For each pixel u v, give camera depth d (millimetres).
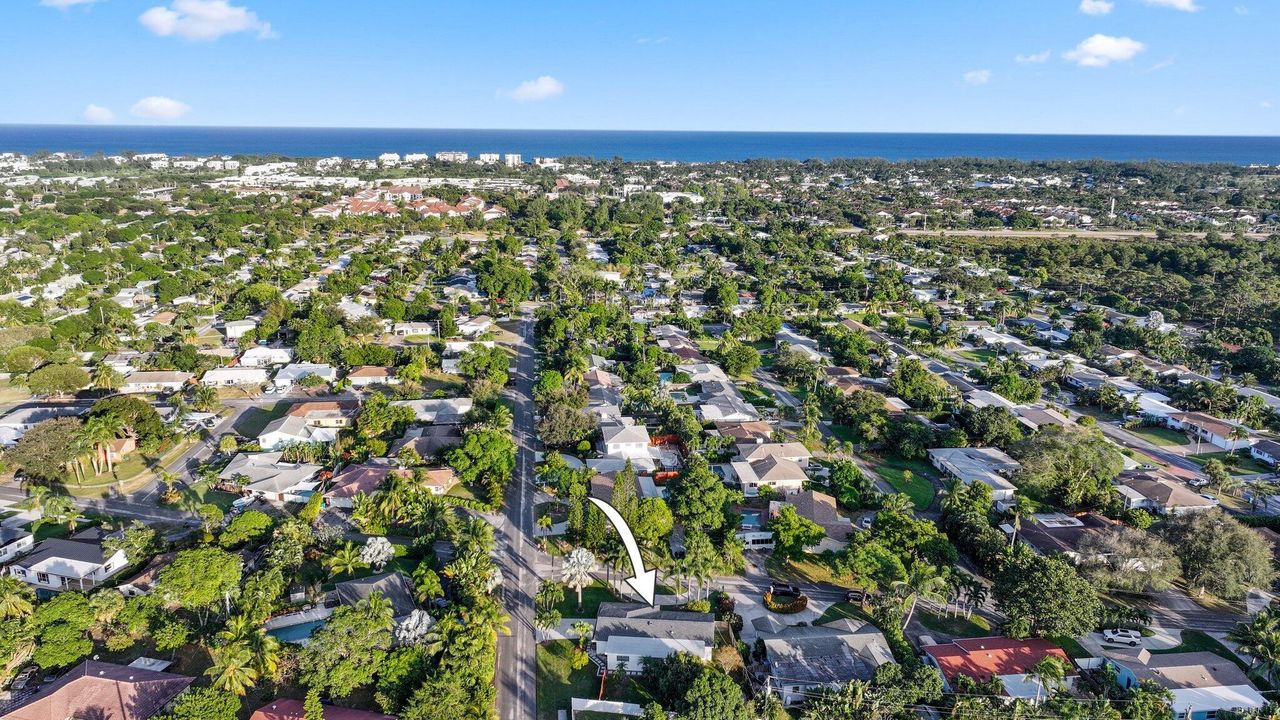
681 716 75625
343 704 79875
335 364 192000
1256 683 87375
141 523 108625
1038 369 198625
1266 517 121750
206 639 88062
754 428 152750
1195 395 175000
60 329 196875
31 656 83188
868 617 98438
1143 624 98000
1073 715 75250
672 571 98875
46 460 123438
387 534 114188
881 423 153000
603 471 132750
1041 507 130250
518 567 107312
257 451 141875
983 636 95625
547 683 85562
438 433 144375
